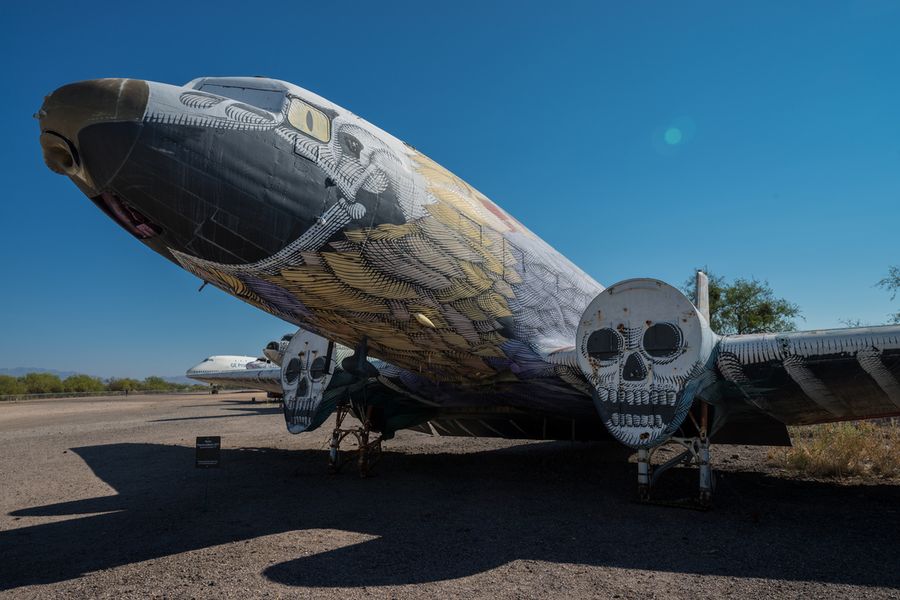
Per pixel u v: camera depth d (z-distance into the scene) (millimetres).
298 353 9258
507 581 3861
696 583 3801
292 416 8969
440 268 6281
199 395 66625
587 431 9805
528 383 8172
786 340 6254
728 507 6336
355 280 5820
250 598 3561
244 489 7605
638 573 4023
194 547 4785
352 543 4863
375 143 5961
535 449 12391
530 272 7637
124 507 6488
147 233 5113
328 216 5309
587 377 6371
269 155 4973
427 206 6191
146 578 3990
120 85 4395
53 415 25812
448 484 7961
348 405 9172
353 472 9109
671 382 5848
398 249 5867
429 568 4152
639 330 6121
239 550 4664
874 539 4918
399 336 7012
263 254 5203
